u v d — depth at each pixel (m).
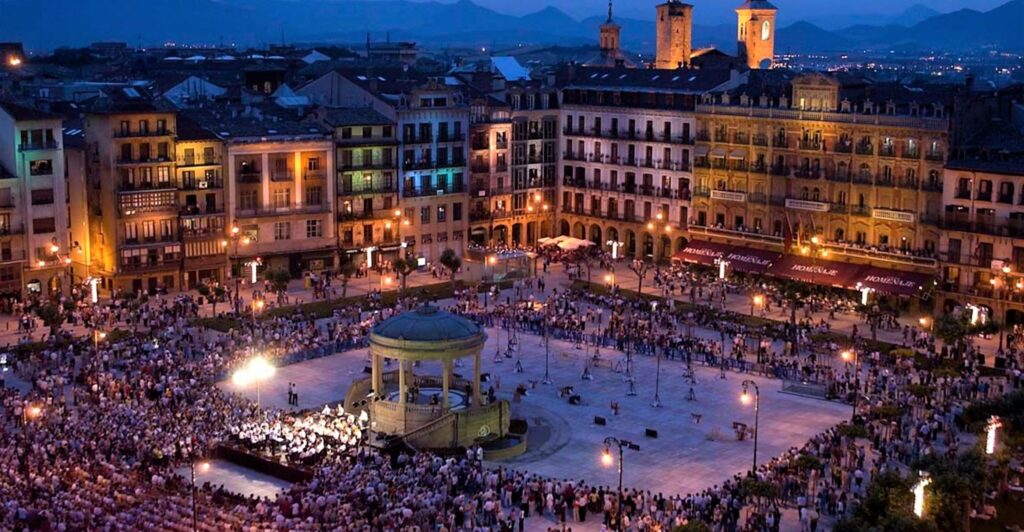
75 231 158.50
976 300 143.12
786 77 187.62
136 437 89.00
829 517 82.62
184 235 157.12
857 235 159.12
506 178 193.00
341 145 170.38
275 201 165.38
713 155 175.75
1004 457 83.25
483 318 142.75
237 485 87.12
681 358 127.50
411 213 180.75
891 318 141.88
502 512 81.25
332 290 158.25
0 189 143.38
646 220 187.00
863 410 104.38
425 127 180.25
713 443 100.19
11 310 144.12
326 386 115.56
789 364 121.88
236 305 141.38
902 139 152.88
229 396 105.88
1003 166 140.38
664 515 79.88
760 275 165.62
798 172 165.12
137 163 151.75
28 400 100.94
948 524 72.81
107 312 136.62
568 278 173.00
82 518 72.06
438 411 98.50
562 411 109.12
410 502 77.12
